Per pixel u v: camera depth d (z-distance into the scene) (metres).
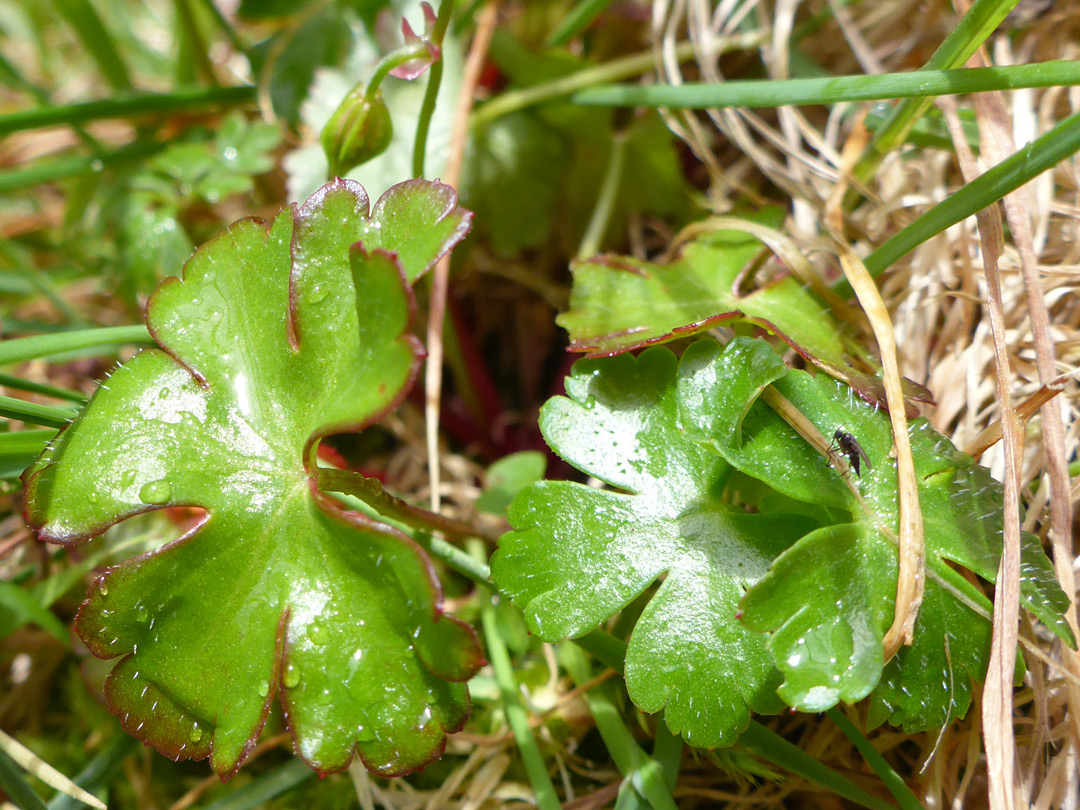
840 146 0.09
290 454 0.06
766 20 0.09
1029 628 0.06
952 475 0.06
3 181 0.09
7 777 0.06
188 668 0.06
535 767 0.06
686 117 0.08
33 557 0.08
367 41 0.09
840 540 0.06
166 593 0.06
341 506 0.07
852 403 0.06
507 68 0.09
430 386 0.08
